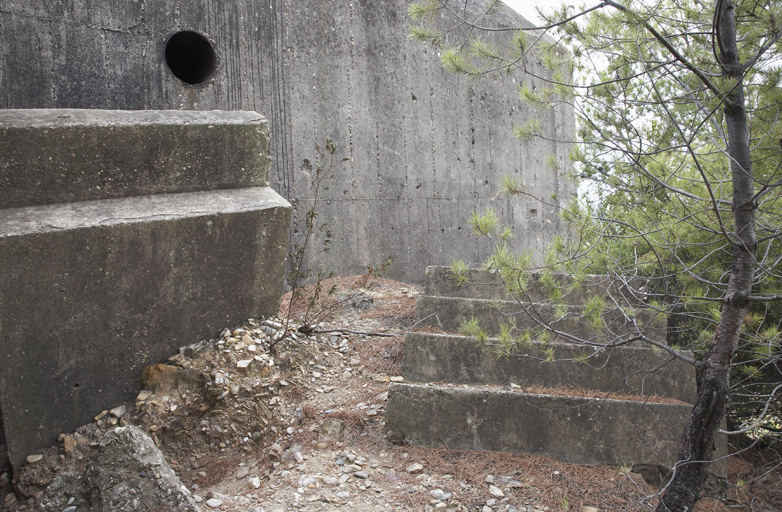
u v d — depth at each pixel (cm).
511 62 335
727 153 307
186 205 379
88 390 346
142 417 346
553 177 994
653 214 395
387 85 711
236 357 380
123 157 364
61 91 469
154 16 518
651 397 370
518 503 295
